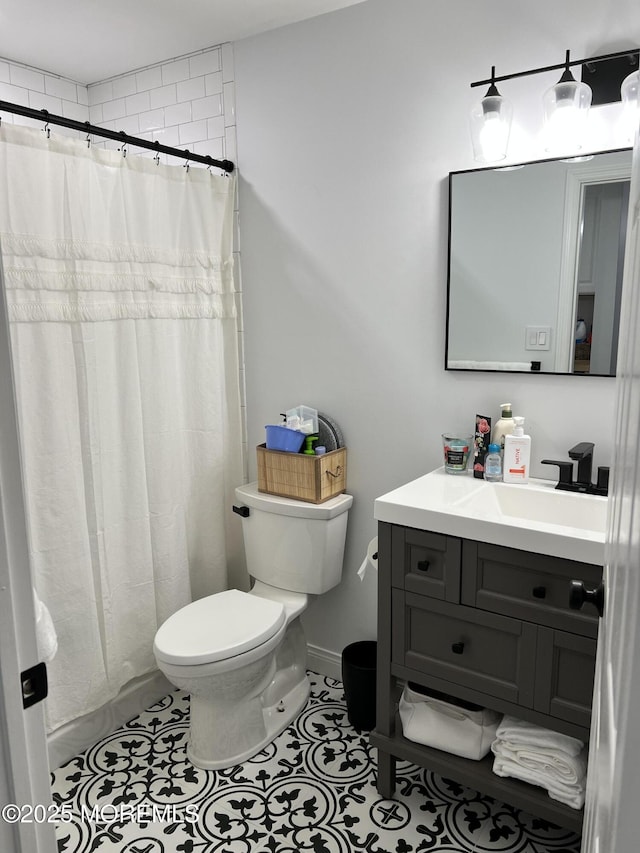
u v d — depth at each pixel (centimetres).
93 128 212
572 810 173
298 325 264
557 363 210
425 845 190
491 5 205
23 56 273
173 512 255
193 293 257
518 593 173
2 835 78
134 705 252
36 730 83
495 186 211
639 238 52
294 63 246
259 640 217
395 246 236
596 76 190
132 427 236
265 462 257
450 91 216
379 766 208
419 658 193
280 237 263
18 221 197
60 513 216
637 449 38
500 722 195
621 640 45
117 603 240
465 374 228
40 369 207
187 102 278
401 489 206
